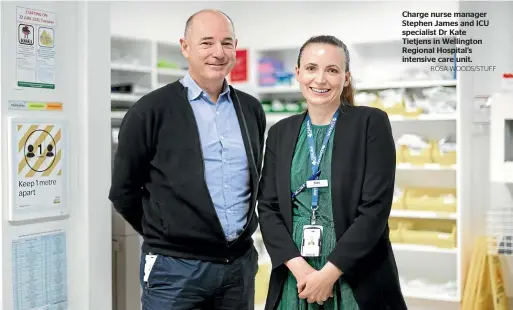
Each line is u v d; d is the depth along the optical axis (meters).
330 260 2.15
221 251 2.49
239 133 2.60
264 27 5.53
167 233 2.48
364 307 2.20
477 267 4.25
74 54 2.81
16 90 2.56
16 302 2.60
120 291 3.33
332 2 5.21
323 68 2.23
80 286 2.88
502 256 4.49
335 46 2.26
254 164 2.58
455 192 4.62
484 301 4.25
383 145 2.22
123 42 4.97
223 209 2.50
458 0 4.31
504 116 4.02
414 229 4.75
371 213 2.16
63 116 2.77
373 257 2.23
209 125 2.52
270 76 5.15
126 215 2.66
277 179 2.32
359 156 2.22
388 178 2.21
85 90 2.84
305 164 2.28
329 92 2.24
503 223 4.42
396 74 4.79
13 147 2.54
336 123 2.28
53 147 2.71
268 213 2.33
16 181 2.56
